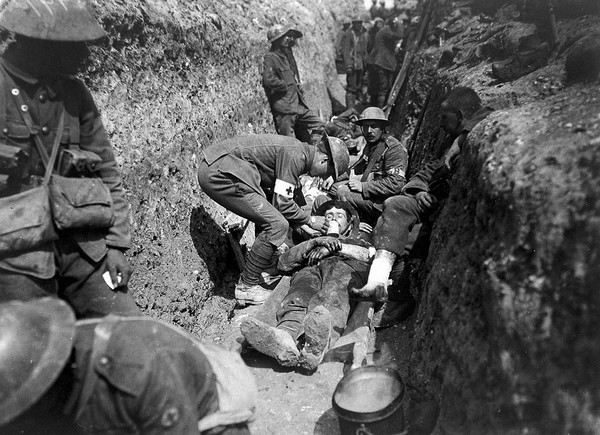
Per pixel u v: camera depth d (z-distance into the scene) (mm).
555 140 2242
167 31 4867
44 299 1677
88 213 2395
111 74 3959
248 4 8367
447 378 2404
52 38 2225
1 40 2977
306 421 2877
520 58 4352
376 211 4938
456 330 2438
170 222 4195
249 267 4262
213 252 4605
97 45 3820
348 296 3727
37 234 2209
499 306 2156
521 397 2000
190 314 3820
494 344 2160
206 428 1717
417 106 7590
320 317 3078
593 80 3227
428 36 9172
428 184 3822
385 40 10797
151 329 1693
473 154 2723
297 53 9977
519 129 2471
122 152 3809
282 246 4586
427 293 2990
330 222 4488
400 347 3414
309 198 5789
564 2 4758
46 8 2242
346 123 8383
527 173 2225
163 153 4332
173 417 1577
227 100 6105
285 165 4301
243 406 1812
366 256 3965
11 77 2242
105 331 1624
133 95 4176
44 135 2332
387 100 10203
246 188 4191
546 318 1965
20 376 1461
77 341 1613
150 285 3627
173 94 4832
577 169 2066
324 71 12000
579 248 1927
